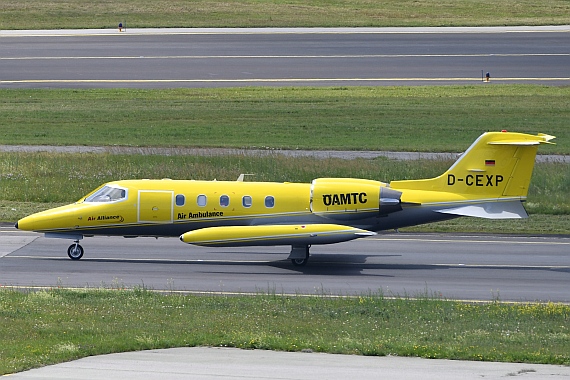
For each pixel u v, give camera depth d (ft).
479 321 243.40
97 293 273.13
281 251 370.32
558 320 248.73
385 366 188.03
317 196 336.29
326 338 217.56
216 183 343.87
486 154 336.29
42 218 336.90
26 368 179.93
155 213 337.31
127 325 225.76
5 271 318.45
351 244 386.73
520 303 278.26
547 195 486.79
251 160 545.44
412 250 374.22
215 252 365.20
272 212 336.90
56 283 300.20
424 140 637.30
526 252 370.53
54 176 518.37
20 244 370.73
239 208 336.70
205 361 189.88
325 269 333.83
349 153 596.70
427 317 248.32
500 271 333.21
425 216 340.59
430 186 341.00
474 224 434.30
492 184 337.52
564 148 609.42
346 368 185.06
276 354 199.21
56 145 614.75
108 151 583.99
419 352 200.75
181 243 383.24
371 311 254.06
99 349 198.08
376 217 340.39
